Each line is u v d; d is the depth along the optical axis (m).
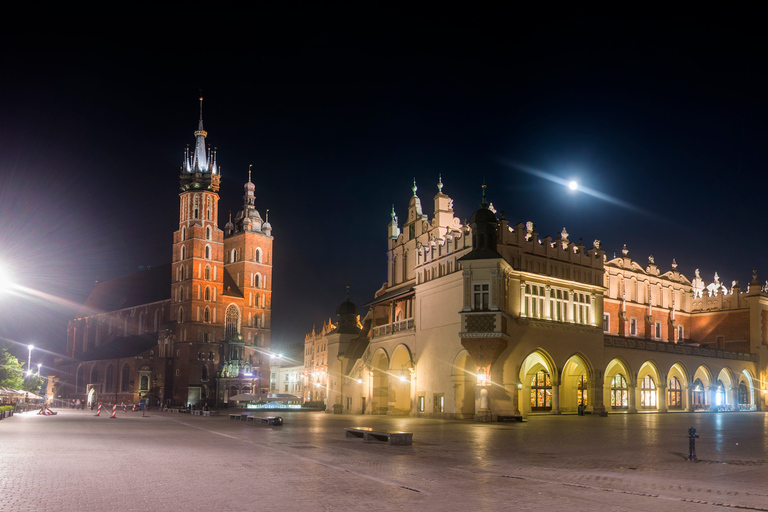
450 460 21.53
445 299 59.84
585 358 62.72
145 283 156.12
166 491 14.93
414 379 64.25
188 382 130.25
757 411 80.25
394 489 15.42
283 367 173.12
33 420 52.59
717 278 93.31
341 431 37.31
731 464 20.36
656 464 20.42
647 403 72.50
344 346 80.00
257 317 149.00
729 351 80.38
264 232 153.88
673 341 83.81
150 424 46.56
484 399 52.22
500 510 13.05
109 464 20.02
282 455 22.97
